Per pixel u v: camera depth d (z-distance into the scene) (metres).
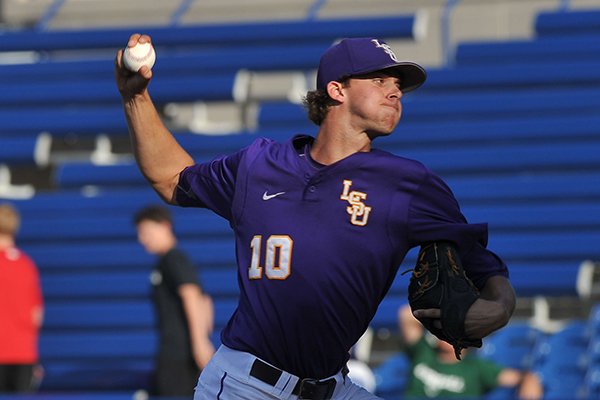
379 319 37.78
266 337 12.88
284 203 12.84
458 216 12.75
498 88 46.03
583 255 39.28
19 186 48.62
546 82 45.53
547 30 47.69
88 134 47.91
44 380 38.50
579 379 34.28
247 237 13.06
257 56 48.88
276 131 45.16
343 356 13.16
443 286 12.38
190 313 29.86
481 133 43.84
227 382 13.08
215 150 45.31
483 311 12.18
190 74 49.22
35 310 33.22
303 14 53.53
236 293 40.09
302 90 48.72
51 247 43.22
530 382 30.52
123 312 40.62
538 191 41.47
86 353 39.59
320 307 12.70
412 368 30.98
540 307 38.88
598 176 41.28
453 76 46.25
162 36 51.81
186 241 42.78
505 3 49.81
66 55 53.50
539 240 39.66
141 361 39.34
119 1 55.38
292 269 12.69
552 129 43.34
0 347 32.25
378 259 12.63
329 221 12.63
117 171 45.72
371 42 12.88
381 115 12.78
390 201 12.55
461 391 30.52
